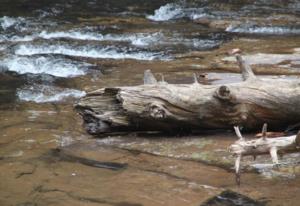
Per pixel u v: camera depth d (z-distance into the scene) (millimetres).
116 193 8141
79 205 7812
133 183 8445
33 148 10109
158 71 15070
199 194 7973
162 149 9727
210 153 9391
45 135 10789
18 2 25359
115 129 10539
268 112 10062
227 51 17188
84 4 25406
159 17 23203
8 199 8055
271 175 8477
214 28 20969
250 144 8086
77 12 23875
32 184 8562
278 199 7688
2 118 11969
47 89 14164
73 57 17266
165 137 10367
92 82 14539
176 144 9938
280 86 10164
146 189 8219
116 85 13977
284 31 20203
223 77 13844
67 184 8523
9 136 10797
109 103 10500
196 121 10102
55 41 18984
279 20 21766
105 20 22469
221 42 18656
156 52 17516
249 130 10359
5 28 21016
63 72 15805
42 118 11922
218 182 8328
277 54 16359
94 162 9344
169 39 19219
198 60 16250
